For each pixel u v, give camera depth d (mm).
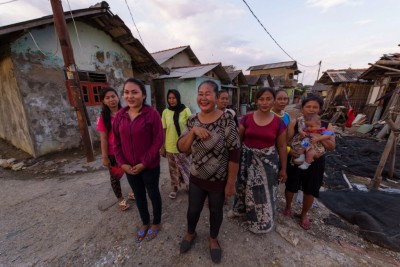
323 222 2488
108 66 6754
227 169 1712
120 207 2732
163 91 10922
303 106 2184
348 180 3895
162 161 4793
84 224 2473
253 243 2104
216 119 1611
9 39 4461
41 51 5031
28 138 5137
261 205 2113
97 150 5684
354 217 2479
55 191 3355
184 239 2068
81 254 2016
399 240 2123
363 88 11594
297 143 2162
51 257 1983
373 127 8172
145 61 8078
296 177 2279
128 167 1979
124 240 2184
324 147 2070
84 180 3762
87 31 6078
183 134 1746
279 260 1897
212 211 1831
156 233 2250
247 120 2139
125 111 2002
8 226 2479
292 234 2205
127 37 6566
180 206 2787
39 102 5082
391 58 8531
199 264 1862
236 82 14031
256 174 2080
